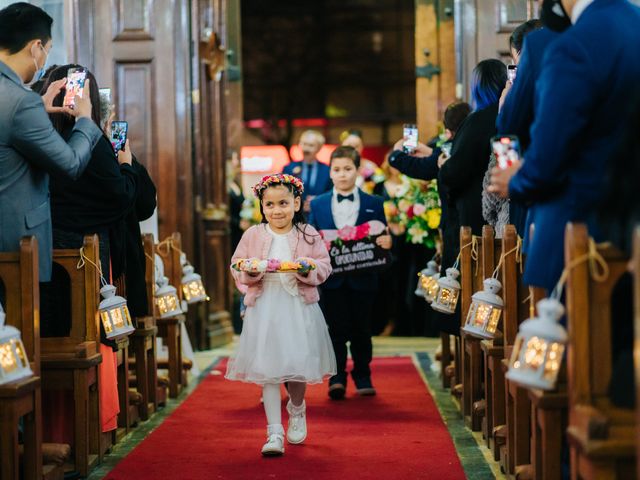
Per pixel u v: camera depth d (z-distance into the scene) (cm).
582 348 275
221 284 999
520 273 426
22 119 392
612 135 307
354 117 2322
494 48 912
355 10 2306
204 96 960
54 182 470
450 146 608
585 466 269
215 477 425
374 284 643
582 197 309
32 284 370
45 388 433
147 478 425
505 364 404
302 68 2322
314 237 494
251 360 468
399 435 514
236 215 1150
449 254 573
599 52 302
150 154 917
